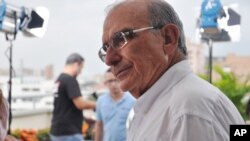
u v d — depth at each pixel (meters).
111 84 2.97
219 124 0.97
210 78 2.68
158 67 1.11
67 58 3.72
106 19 1.15
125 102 2.98
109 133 2.99
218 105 0.99
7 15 2.74
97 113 3.20
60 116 3.66
